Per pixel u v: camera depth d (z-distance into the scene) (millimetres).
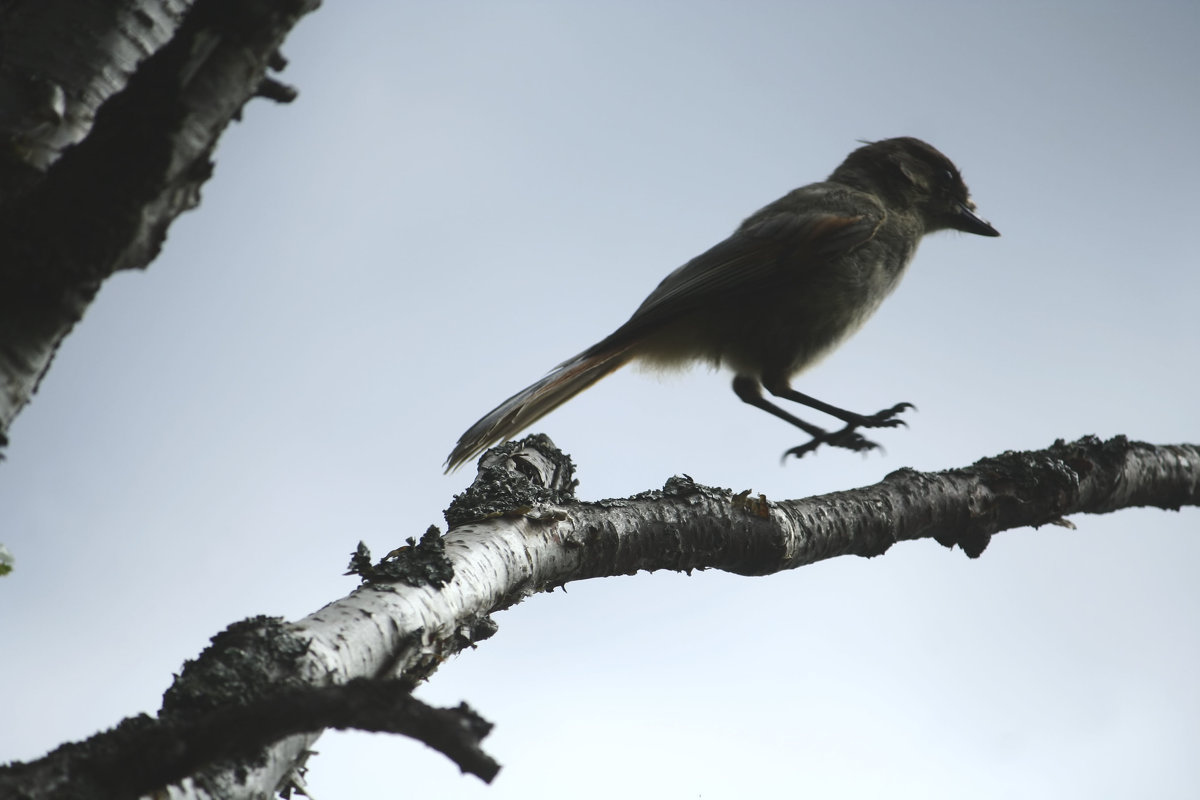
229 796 3820
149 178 3369
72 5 3873
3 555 4473
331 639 4652
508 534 6211
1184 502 10141
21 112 3676
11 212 3365
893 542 8250
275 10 3518
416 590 5277
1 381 3260
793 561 7617
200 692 4090
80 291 3371
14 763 3395
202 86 3445
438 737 3398
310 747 4461
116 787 3398
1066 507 9023
